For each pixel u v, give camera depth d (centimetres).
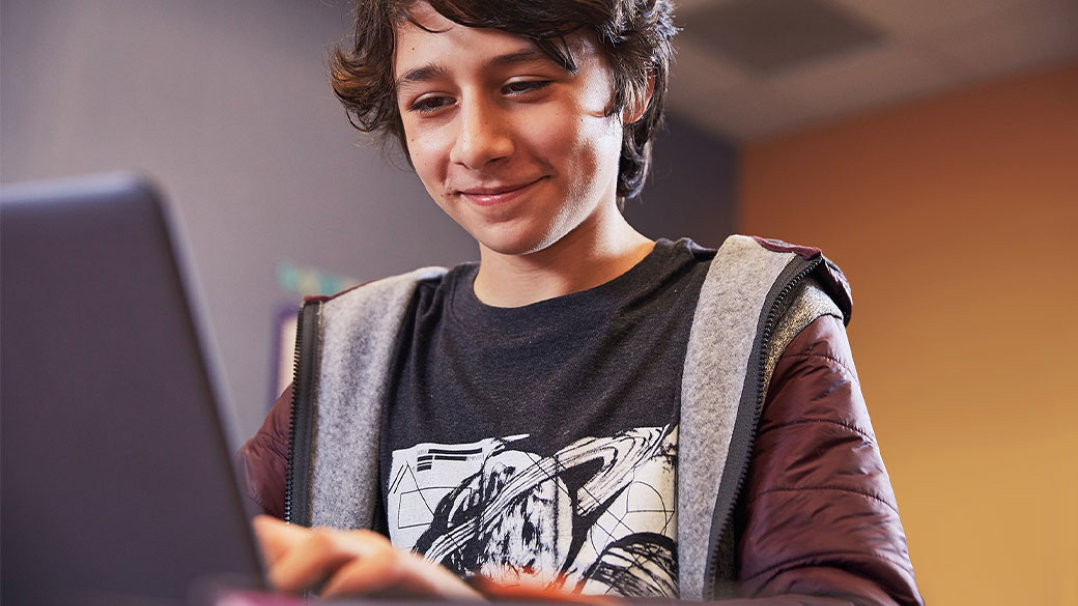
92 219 49
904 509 448
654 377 105
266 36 339
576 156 105
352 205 356
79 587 52
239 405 317
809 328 102
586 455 102
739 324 102
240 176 327
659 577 97
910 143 475
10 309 50
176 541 51
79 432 51
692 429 99
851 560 87
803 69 447
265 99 336
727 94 474
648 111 125
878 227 479
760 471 96
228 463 50
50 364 50
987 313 445
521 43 102
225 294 318
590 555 99
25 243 50
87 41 295
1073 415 419
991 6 392
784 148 513
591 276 113
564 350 109
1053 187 439
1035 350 431
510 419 107
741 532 95
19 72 282
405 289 122
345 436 114
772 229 511
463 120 104
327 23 358
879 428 462
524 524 102
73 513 51
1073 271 429
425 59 105
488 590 57
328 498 113
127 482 51
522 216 106
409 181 377
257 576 50
